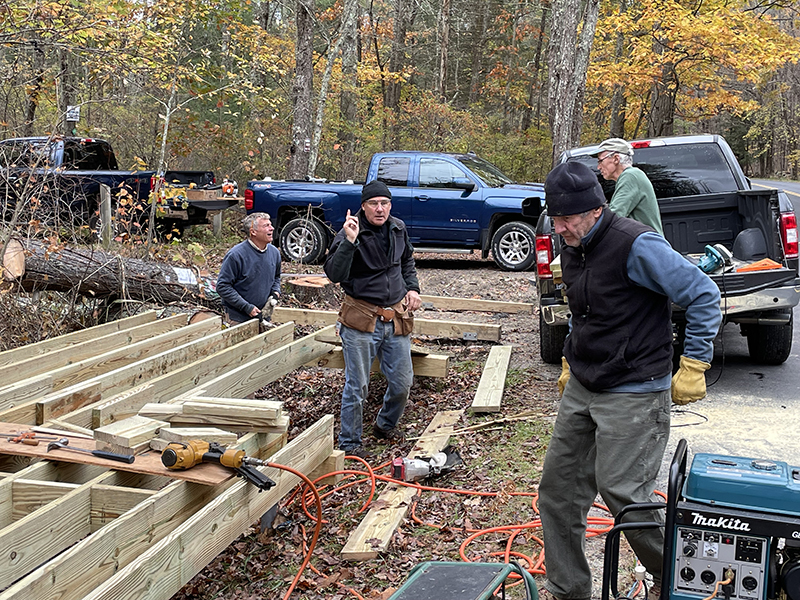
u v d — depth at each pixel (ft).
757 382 21.80
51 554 10.20
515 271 42.11
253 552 14.46
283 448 13.57
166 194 36.01
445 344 27.63
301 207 44.14
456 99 136.15
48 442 12.39
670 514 8.10
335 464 15.53
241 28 58.90
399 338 18.72
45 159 29.76
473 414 20.11
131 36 36.17
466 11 121.19
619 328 9.78
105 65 36.19
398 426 20.40
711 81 68.85
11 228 25.20
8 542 9.40
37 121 47.96
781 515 7.86
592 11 51.83
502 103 125.70
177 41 41.65
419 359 22.48
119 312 27.99
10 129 38.55
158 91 48.24
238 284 21.83
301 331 27.27
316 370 26.23
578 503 10.62
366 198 17.47
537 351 26.12
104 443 12.00
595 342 9.92
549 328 23.45
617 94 81.71
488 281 39.29
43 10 32.17
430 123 79.87
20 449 12.03
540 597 11.39
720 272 20.17
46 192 29.89
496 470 16.53
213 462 11.69
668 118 67.82
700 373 9.54
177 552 9.87
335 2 88.84
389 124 78.13
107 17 35.32
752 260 21.09
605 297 9.79
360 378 18.28
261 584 13.32
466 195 42.24
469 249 43.09
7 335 24.41
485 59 132.16
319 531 13.85
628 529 8.86
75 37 34.60
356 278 17.98
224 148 58.03
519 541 13.35
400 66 88.84
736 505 8.02
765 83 124.57
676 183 23.59
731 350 25.66
